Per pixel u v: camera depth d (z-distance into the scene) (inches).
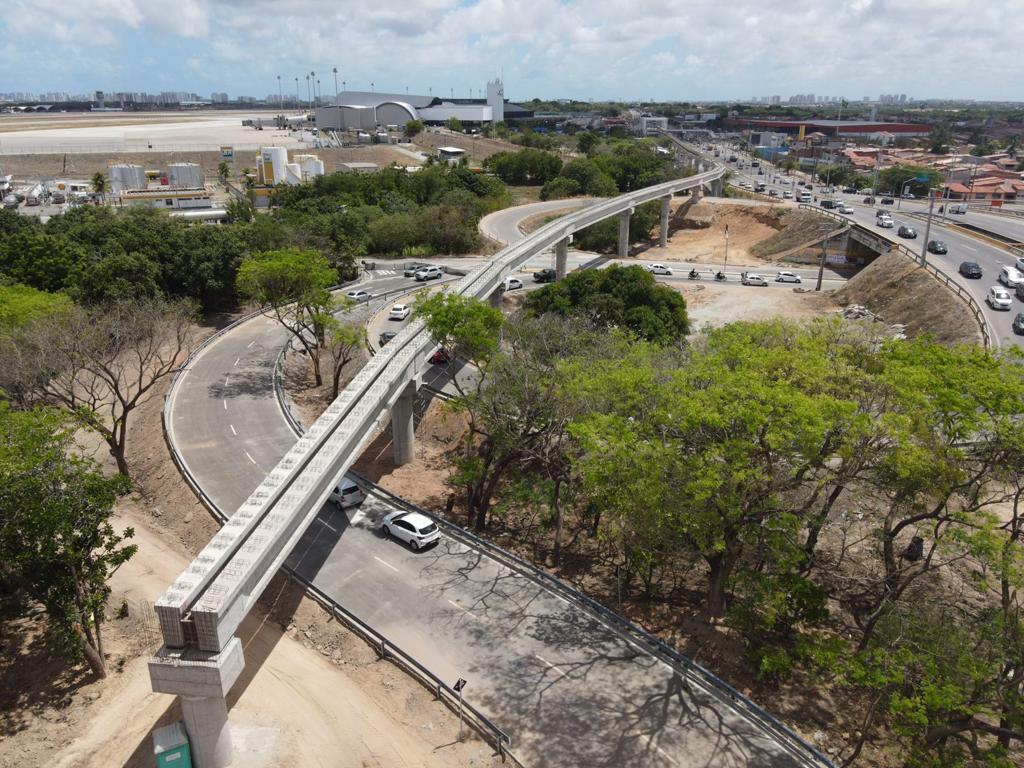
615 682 1247.5
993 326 2748.5
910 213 5521.7
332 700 1218.0
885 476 1256.2
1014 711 992.9
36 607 1492.4
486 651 1316.4
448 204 5610.2
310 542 1658.5
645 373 1390.3
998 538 1110.4
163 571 1608.0
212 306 3575.3
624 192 7401.6
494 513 1892.2
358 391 1668.3
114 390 1969.7
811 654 1149.7
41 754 1141.1
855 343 1536.7
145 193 5989.2
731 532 1301.7
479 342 1781.5
